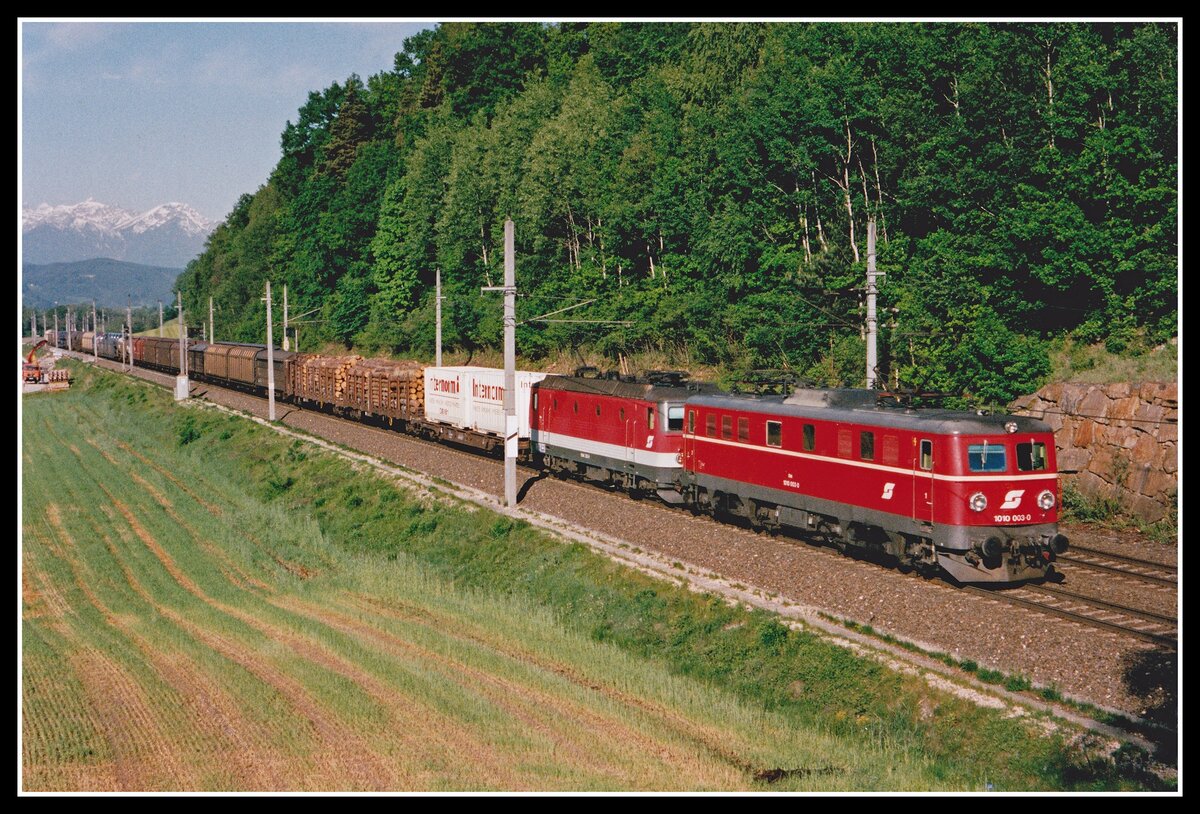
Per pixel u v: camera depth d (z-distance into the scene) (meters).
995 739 17.00
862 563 24.61
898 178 49.28
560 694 21.11
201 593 30.92
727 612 23.08
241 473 50.06
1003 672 18.69
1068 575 23.41
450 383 47.47
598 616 25.50
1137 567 24.22
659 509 31.95
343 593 30.23
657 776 17.03
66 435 68.00
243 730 19.83
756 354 47.19
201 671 23.42
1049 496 22.62
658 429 32.47
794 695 20.11
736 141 54.88
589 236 67.25
